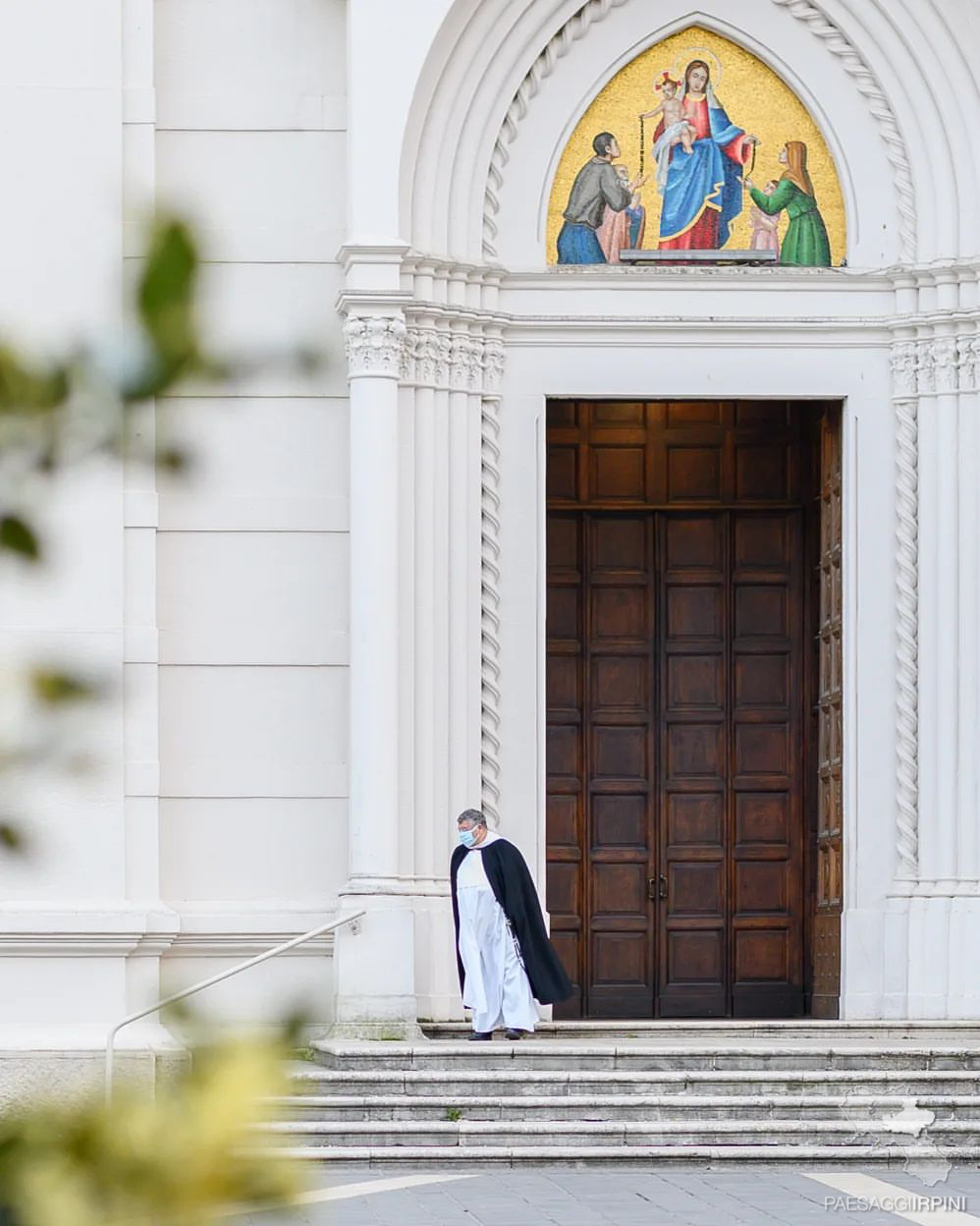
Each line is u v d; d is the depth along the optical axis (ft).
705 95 73.31
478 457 70.85
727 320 71.97
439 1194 51.55
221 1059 6.73
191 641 69.36
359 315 68.44
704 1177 54.85
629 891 79.92
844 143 72.84
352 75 69.05
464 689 70.18
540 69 72.08
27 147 67.92
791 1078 60.34
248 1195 6.52
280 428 70.18
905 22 71.87
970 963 69.67
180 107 70.64
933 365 71.56
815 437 80.94
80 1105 6.47
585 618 80.64
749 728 80.59
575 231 72.59
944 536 71.26
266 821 69.36
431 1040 65.31
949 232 71.61
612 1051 61.87
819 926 74.69
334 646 69.97
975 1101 59.26
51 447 6.63
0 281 67.51
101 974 66.03
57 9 68.44
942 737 70.85
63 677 7.01
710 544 81.15
